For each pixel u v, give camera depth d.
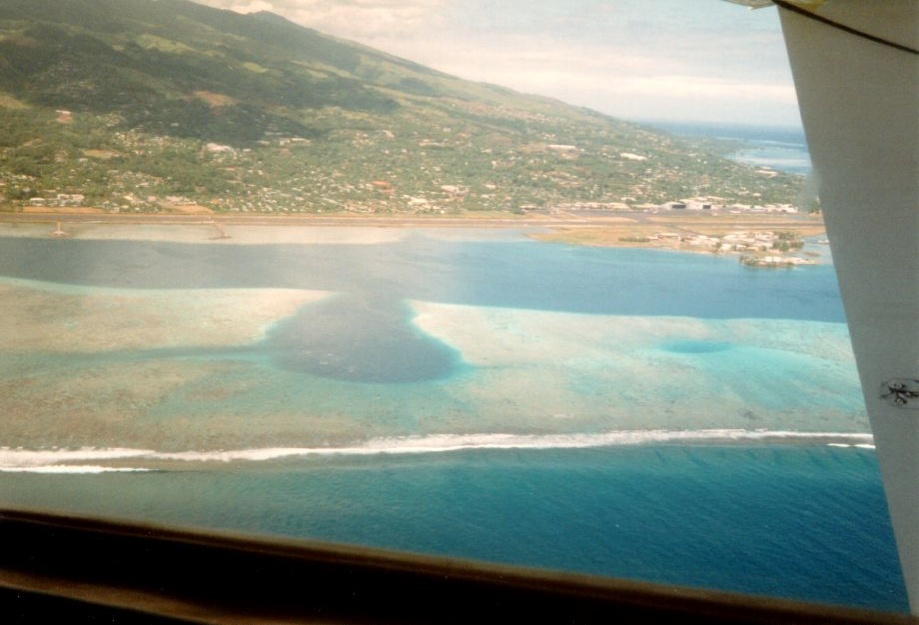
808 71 4.40
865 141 4.34
